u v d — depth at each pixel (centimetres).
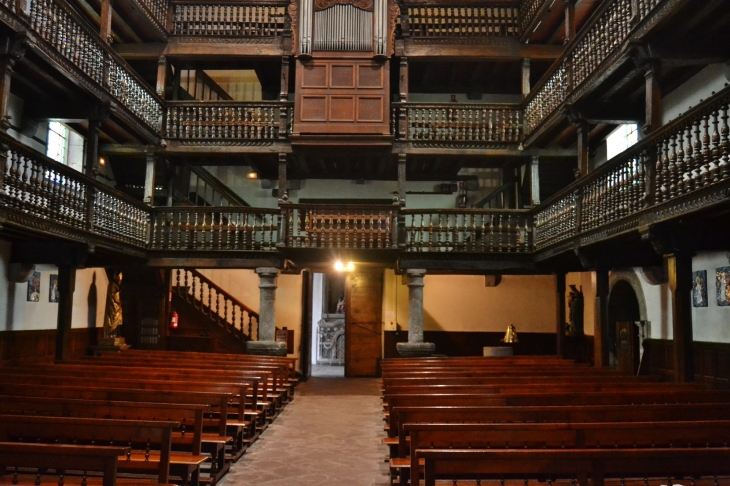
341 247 1459
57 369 1018
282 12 1642
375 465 816
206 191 1894
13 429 539
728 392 759
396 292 2039
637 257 1153
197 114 1590
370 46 1596
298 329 2028
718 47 927
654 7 884
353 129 1568
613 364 1602
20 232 1006
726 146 699
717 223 850
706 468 431
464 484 568
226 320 1853
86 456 436
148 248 1488
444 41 1622
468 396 721
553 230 1341
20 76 1149
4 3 911
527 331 2020
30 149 948
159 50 1597
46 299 1387
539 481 552
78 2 1391
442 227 1505
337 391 1636
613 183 1014
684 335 873
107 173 1648
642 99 1207
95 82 1193
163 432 533
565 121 1328
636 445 534
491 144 1578
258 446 934
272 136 1590
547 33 1566
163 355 1362
